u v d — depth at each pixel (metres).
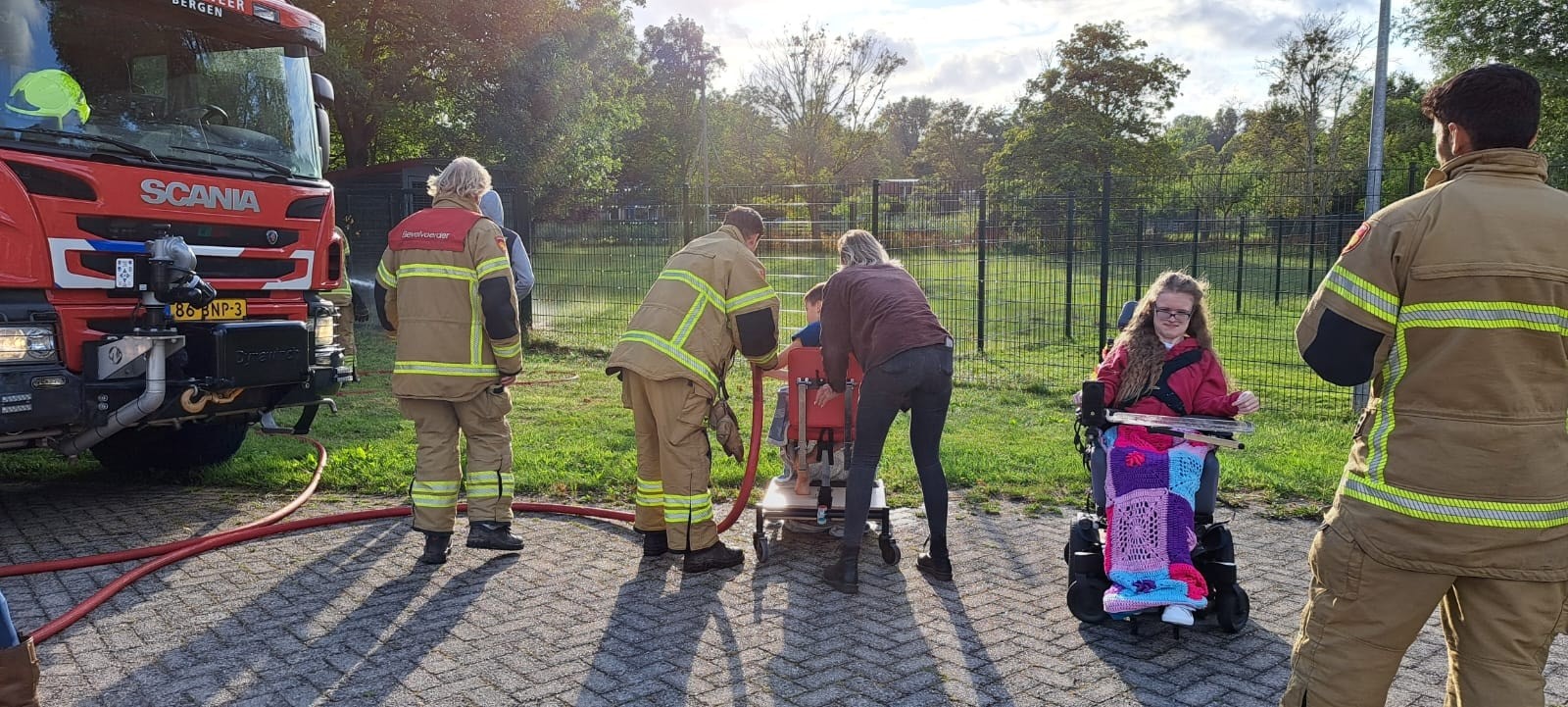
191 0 5.73
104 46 5.35
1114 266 15.24
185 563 4.98
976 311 14.18
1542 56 25.77
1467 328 2.29
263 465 6.95
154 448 6.82
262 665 3.79
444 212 5.00
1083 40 47.75
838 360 4.81
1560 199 2.35
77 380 5.02
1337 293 2.47
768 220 13.05
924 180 12.91
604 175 34.09
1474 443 2.30
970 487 6.55
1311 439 8.05
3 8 4.94
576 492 6.44
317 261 6.22
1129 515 3.96
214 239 5.59
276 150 6.15
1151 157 47.81
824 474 5.14
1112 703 3.51
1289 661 3.88
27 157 4.79
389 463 7.03
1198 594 3.89
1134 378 4.11
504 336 4.89
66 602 4.45
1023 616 4.36
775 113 49.88
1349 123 34.31
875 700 3.53
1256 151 40.16
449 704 3.48
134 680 3.66
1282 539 5.52
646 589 4.67
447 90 26.94
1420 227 2.37
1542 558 2.30
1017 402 10.03
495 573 4.89
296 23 6.36
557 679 3.69
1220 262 16.75
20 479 6.81
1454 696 2.57
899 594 4.63
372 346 14.45
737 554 5.03
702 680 3.69
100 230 5.05
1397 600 2.41
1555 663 3.82
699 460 4.88
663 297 4.85
